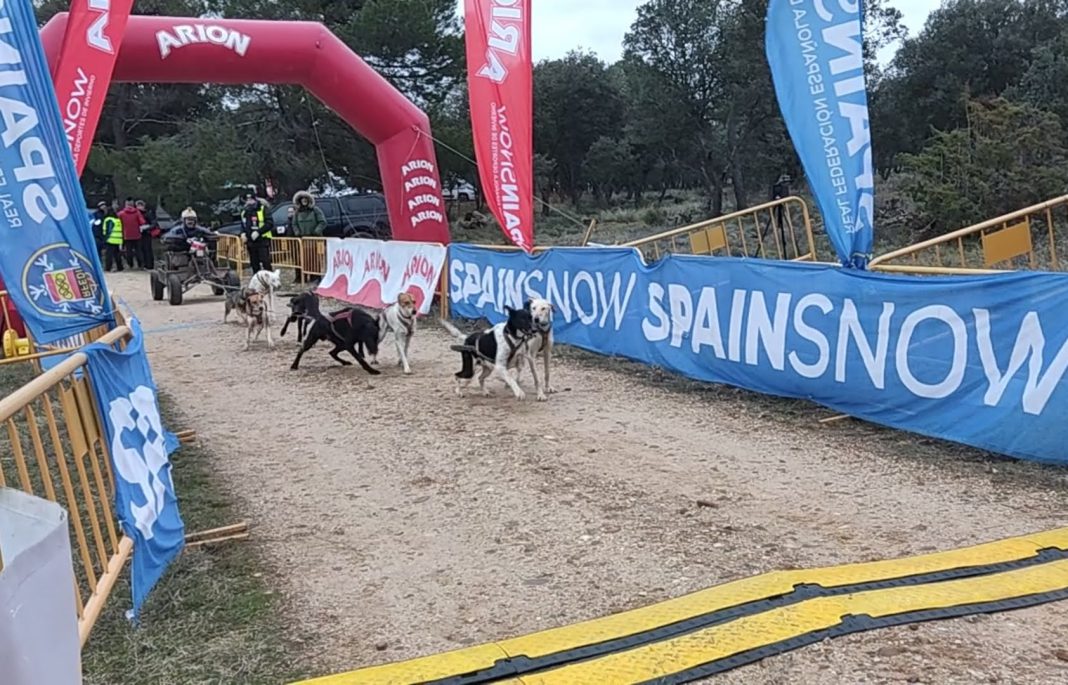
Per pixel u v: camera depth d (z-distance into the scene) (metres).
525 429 6.98
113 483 3.98
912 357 5.97
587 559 4.36
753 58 32.81
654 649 3.37
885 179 35.28
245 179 29.98
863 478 5.38
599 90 48.28
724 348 7.72
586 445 6.43
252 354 11.25
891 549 4.29
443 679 3.21
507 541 4.67
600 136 48.31
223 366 10.48
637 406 7.63
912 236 20.41
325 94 14.13
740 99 33.53
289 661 3.47
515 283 11.33
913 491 5.11
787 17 6.67
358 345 10.79
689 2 34.16
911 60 40.59
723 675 3.18
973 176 20.16
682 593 3.91
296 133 32.34
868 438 6.21
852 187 6.53
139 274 23.84
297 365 10.18
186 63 13.06
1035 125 20.98
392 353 11.06
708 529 4.67
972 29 39.53
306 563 4.49
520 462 6.07
